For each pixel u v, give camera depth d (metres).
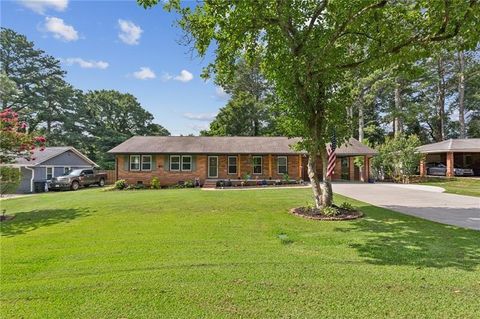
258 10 7.84
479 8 6.32
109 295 4.04
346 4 7.96
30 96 41.12
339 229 7.95
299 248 6.22
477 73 32.38
